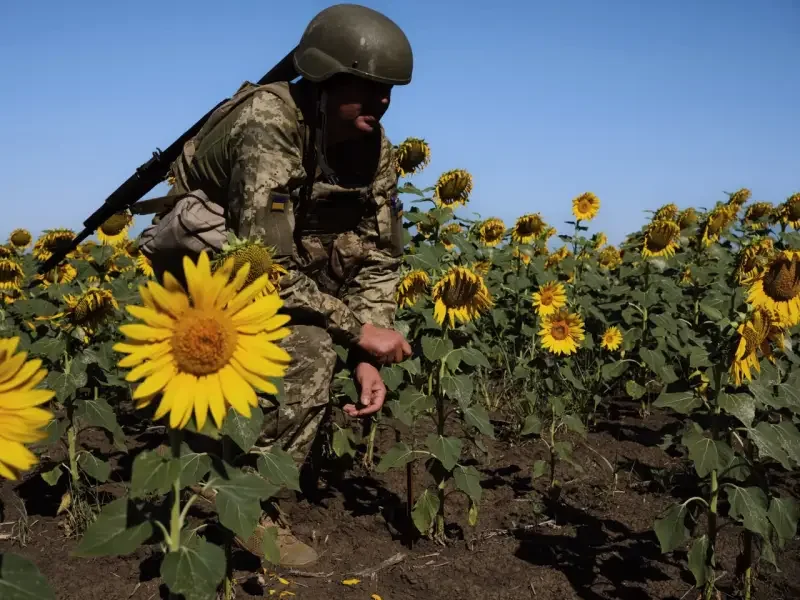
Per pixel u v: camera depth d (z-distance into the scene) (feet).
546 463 12.44
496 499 12.68
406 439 15.40
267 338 5.10
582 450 15.39
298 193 9.93
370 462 13.94
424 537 10.94
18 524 10.91
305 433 9.74
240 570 9.48
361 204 10.70
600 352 19.48
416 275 11.69
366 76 9.25
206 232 9.21
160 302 4.84
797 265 9.39
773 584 9.73
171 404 4.89
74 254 24.66
